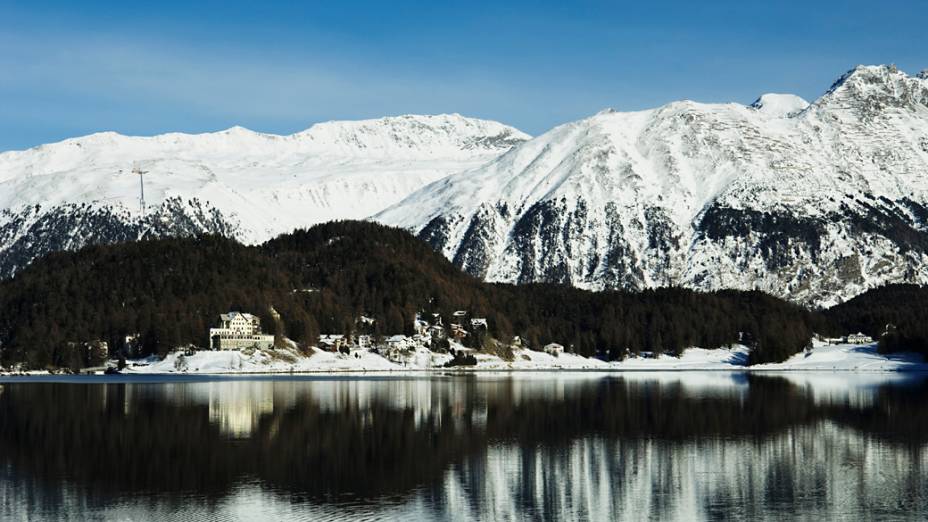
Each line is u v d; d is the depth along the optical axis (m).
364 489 142.38
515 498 137.50
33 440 183.00
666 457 167.50
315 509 130.75
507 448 176.62
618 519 127.06
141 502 134.38
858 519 126.56
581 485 145.50
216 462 162.00
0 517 127.50
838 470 155.88
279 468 157.00
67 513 129.12
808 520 126.12
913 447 177.75
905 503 134.38
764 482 147.38
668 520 126.62
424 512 129.62
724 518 127.31
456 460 164.75
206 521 125.38
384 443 181.62
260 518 126.38
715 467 158.88
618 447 178.12
